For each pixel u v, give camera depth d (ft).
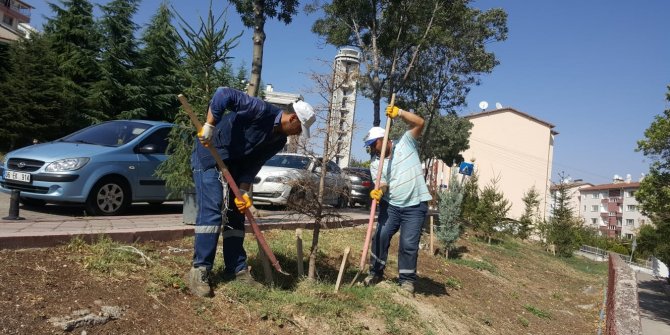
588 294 36.76
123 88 79.87
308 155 16.16
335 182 16.69
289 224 24.09
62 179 22.61
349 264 20.53
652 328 42.14
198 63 21.01
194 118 12.95
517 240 71.05
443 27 53.88
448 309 19.65
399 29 51.34
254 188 34.22
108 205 24.56
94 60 80.28
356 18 53.42
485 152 160.56
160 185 26.66
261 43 31.12
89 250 14.15
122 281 12.75
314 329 13.73
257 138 13.84
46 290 11.30
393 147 18.99
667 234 53.62
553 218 75.61
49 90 76.23
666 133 43.55
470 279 27.50
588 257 91.91
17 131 75.25
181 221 22.75
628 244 138.00
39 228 16.84
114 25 80.74
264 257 15.24
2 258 12.35
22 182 22.97
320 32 56.18
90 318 10.67
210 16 21.04
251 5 37.22
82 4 81.46
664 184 47.03
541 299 30.71
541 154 162.40
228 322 12.65
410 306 17.52
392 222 18.71
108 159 24.30
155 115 84.28
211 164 13.70
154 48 83.30
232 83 21.76
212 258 13.69
